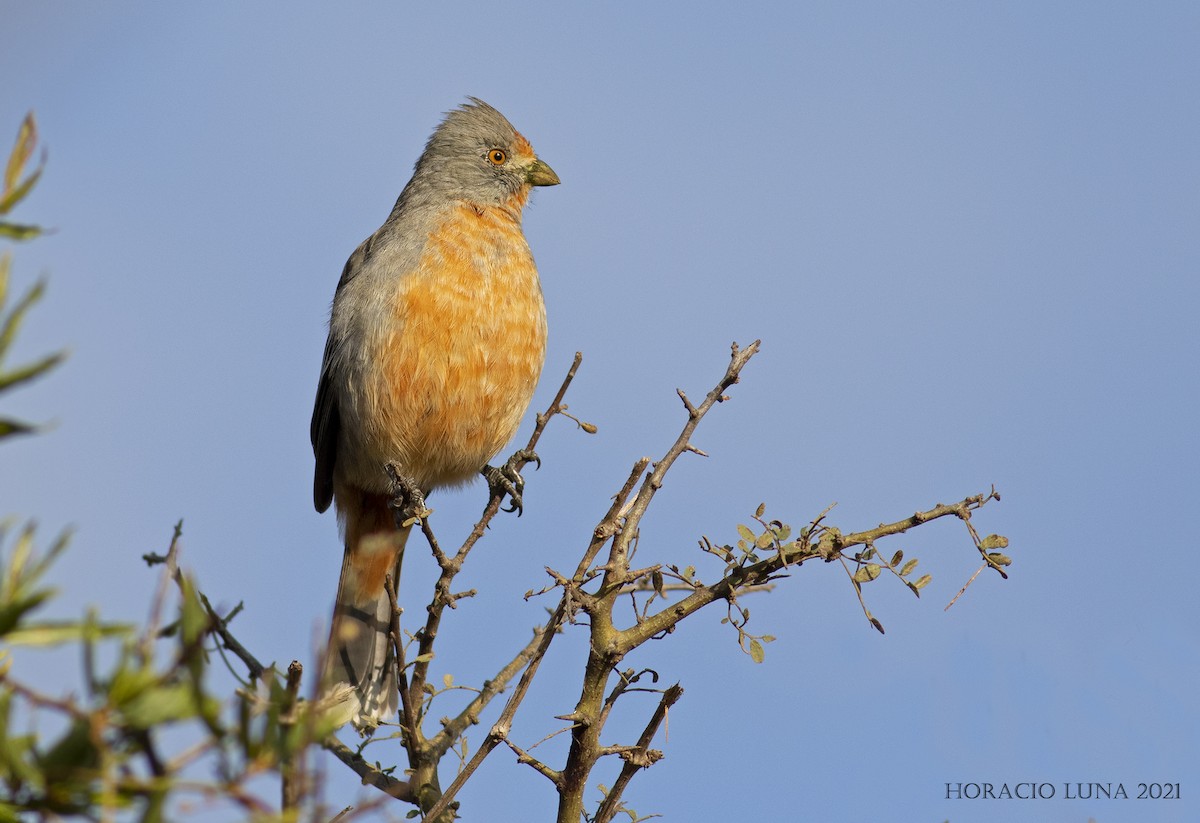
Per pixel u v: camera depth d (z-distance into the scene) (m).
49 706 2.78
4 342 2.71
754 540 7.52
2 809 2.74
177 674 3.04
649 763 7.34
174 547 4.87
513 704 7.05
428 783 7.78
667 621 7.45
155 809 2.75
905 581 7.40
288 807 3.31
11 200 3.02
